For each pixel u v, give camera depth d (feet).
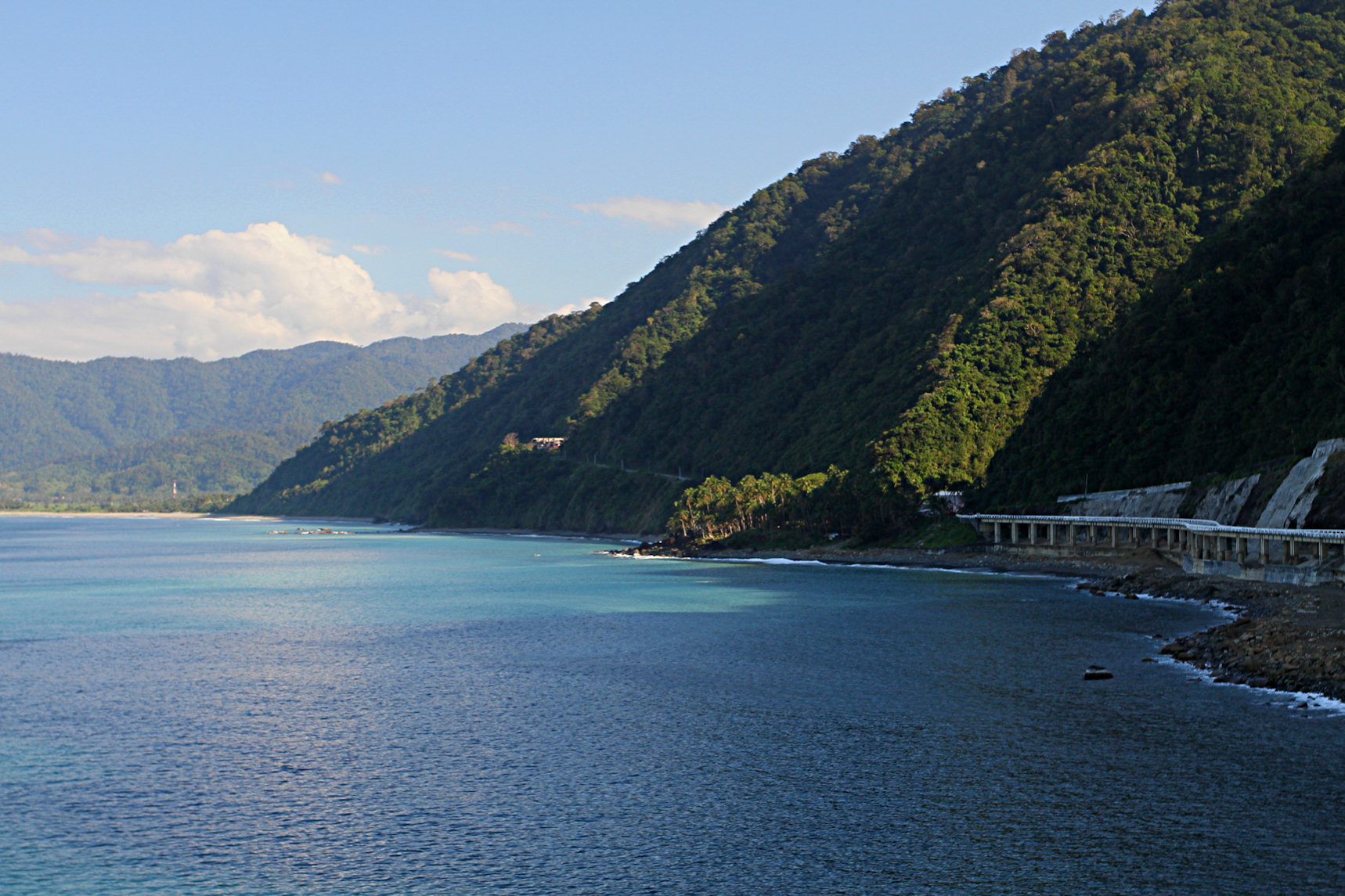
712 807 154.81
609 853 138.62
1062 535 530.27
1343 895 119.85
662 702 222.69
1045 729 189.16
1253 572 362.33
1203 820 142.10
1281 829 137.90
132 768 179.11
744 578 514.68
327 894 128.06
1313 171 553.23
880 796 157.28
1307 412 436.35
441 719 211.00
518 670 265.13
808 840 140.97
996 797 154.81
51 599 476.95
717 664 265.95
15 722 212.43
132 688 248.52
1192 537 414.41
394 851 140.67
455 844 142.72
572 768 175.32
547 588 490.90
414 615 393.50
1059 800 152.25
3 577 627.05
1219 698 203.62
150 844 144.15
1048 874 127.85
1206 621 309.22
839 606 384.47
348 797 162.20
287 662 284.20
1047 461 570.46
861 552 606.55
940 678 239.09
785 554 643.45
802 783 164.25
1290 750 167.43
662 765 175.94
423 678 256.11
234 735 200.54
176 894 128.16
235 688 247.29
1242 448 464.65
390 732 201.36
